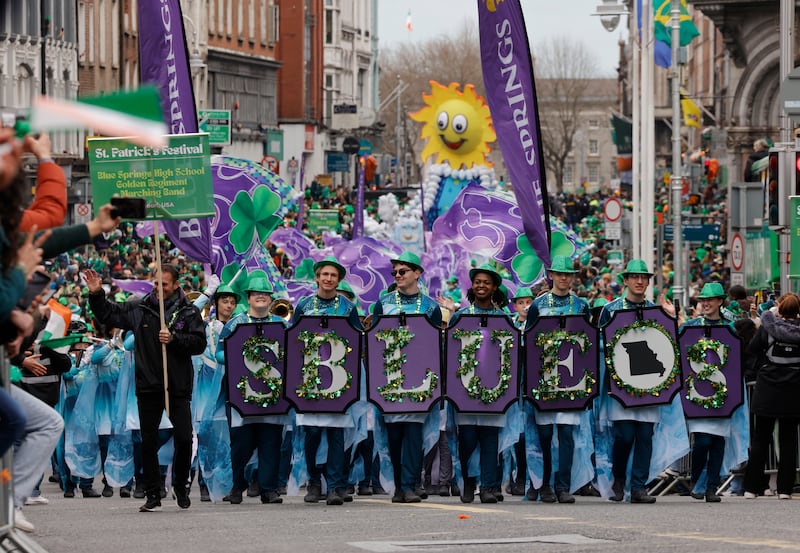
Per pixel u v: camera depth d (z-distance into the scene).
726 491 24.80
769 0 69.31
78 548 14.76
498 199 38.66
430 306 20.77
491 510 18.77
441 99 57.25
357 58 168.38
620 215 51.97
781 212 27.73
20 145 10.00
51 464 29.19
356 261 38.91
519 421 20.77
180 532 16.38
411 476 20.58
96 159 21.72
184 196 21.69
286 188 33.50
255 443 21.38
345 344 20.50
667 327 21.12
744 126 72.62
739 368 21.95
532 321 20.86
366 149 145.00
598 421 21.33
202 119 61.59
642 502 21.05
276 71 127.19
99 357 24.31
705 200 89.56
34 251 11.12
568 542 14.46
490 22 25.47
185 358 20.06
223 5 112.88
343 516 17.94
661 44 63.16
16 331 11.42
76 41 80.38
